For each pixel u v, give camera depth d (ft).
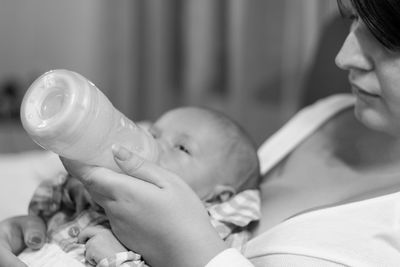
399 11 2.40
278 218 3.22
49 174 4.90
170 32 9.84
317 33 6.91
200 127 3.32
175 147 3.28
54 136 2.09
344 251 2.67
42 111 2.15
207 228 2.51
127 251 2.63
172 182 2.52
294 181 3.57
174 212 2.45
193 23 9.29
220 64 8.99
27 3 10.41
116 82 10.43
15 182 4.98
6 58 10.50
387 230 2.73
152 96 10.11
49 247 2.84
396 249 2.71
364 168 3.41
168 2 9.76
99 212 2.91
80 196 3.01
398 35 2.46
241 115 8.49
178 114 3.43
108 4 10.25
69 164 2.45
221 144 3.33
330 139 3.83
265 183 3.78
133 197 2.42
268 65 8.00
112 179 2.41
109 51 10.39
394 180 3.17
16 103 9.47
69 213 3.13
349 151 3.61
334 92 5.47
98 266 2.56
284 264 2.72
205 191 3.26
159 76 9.96
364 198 3.00
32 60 10.59
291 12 7.50
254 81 8.26
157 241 2.48
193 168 3.21
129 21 10.16
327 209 2.88
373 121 2.95
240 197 3.24
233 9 8.32
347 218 2.82
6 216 4.50
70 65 10.61
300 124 4.12
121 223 2.52
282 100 7.92
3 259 2.68
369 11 2.46
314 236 2.77
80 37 10.51
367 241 2.71
